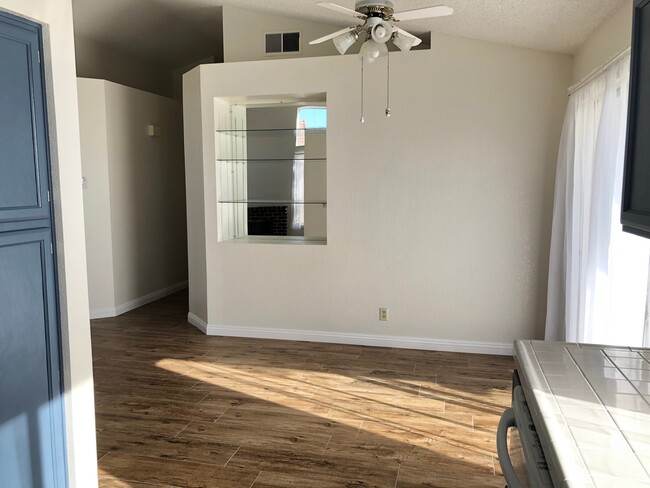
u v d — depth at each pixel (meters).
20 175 2.13
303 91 4.88
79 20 5.78
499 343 4.74
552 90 4.45
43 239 2.26
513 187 4.59
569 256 3.95
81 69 6.27
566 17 3.49
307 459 2.96
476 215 4.67
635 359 1.68
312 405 3.67
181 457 2.99
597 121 3.38
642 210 1.69
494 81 4.52
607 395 1.38
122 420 3.45
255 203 5.38
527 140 4.52
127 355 4.75
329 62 4.80
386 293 4.91
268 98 5.12
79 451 2.48
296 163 5.25
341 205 4.92
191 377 4.21
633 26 1.79
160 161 6.93
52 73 2.26
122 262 6.23
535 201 4.56
